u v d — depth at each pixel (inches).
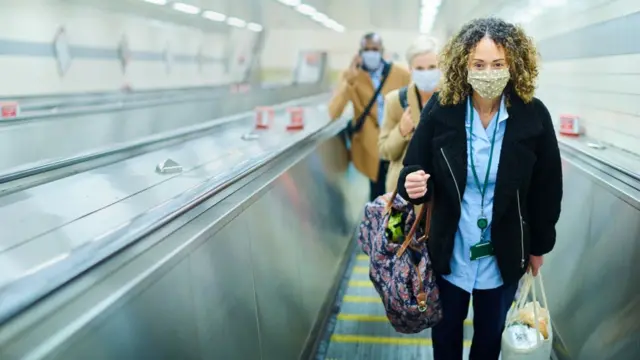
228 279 60.8
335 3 304.7
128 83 245.6
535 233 67.3
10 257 40.8
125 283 40.1
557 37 158.9
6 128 127.6
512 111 61.1
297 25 426.6
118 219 52.1
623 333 66.8
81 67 207.0
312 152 119.9
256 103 344.2
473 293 70.9
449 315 72.3
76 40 201.5
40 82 182.1
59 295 34.6
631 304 65.6
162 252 46.7
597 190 81.9
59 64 191.9
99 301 37.0
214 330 56.0
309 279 104.5
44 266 36.1
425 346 104.6
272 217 81.7
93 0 207.3
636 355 62.1
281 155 95.6
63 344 32.7
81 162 79.4
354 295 130.6
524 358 68.6
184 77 312.2
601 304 76.3
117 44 232.5
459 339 75.0
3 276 36.2
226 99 296.7
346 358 100.9
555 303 98.5
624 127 95.0
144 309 42.3
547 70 174.4
